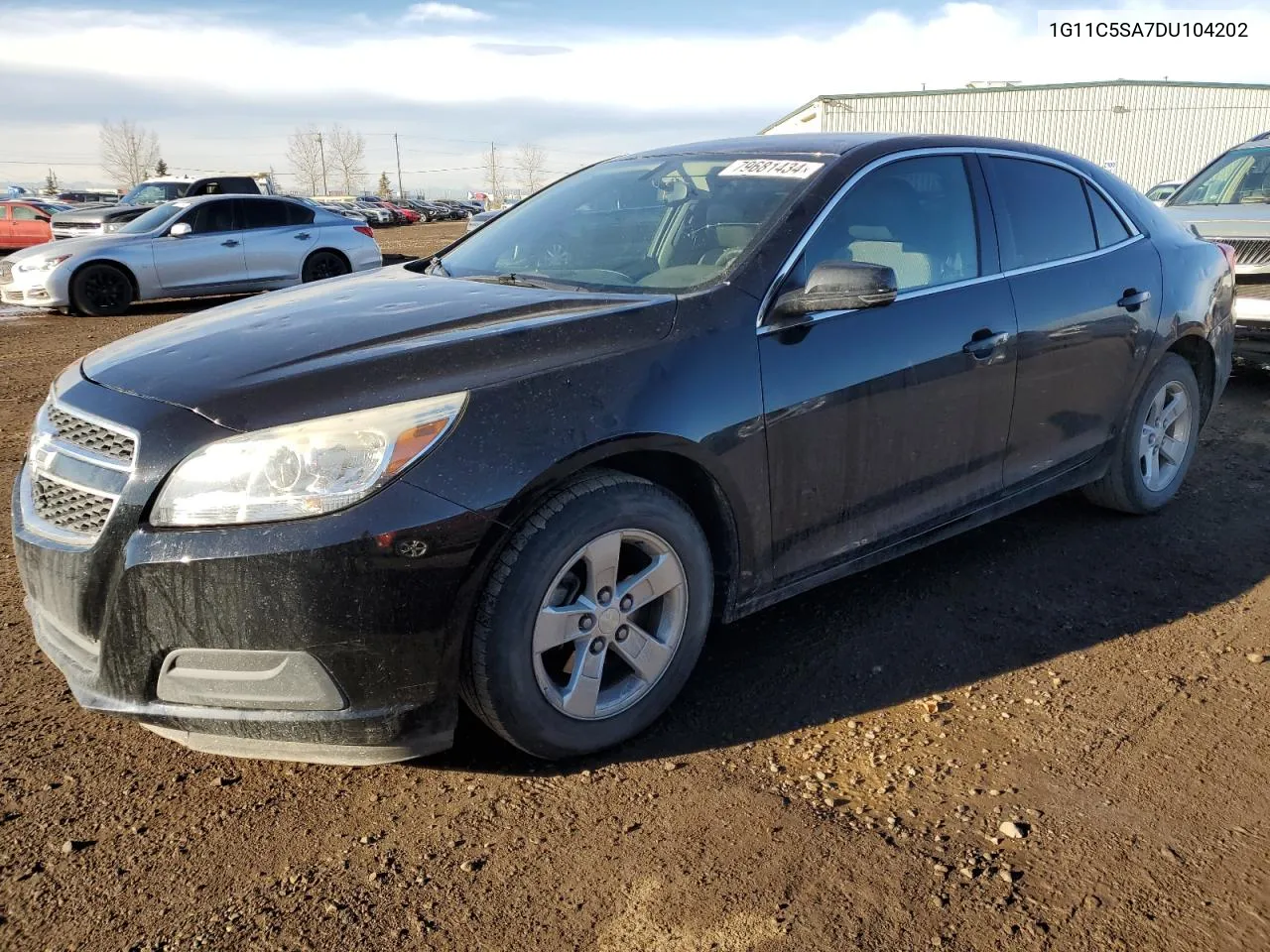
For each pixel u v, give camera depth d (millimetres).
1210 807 2385
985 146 3637
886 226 3207
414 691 2268
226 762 2619
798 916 2025
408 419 2219
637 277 3047
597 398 2430
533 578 2330
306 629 2154
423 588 2201
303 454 2162
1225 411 6391
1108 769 2547
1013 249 3543
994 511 3586
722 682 3010
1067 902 2066
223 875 2174
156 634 2217
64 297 12047
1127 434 4117
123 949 1964
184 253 12789
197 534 2158
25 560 2449
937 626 3367
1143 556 3965
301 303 3008
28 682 3029
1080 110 40188
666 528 2574
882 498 3125
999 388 3387
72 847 2260
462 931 2000
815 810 2377
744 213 3080
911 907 2051
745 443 2684
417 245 27750
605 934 1987
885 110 40750
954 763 2580
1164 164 40594
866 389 2959
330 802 2438
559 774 2543
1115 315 3820
